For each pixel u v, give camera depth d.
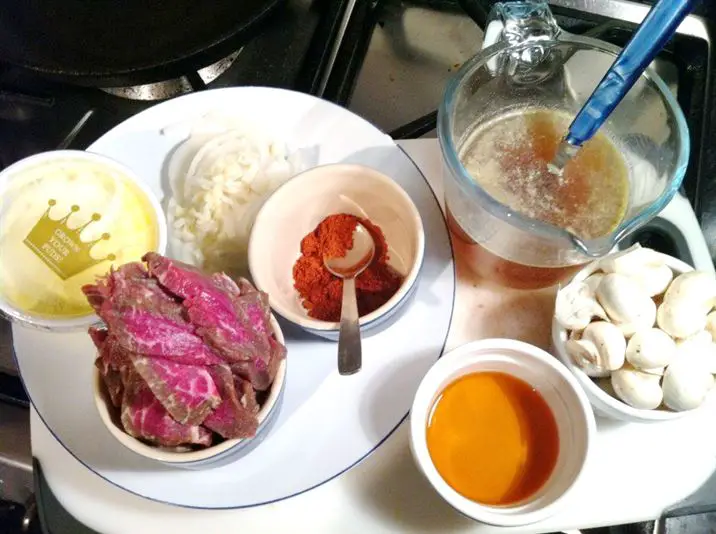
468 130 0.35
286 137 0.40
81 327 0.35
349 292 0.35
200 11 0.42
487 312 0.37
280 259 0.36
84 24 0.42
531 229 0.29
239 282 0.32
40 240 0.36
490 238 0.33
